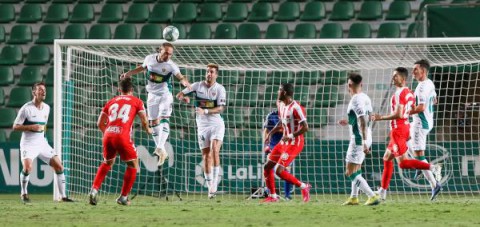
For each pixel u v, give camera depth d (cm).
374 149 5628
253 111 6112
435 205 4016
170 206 4028
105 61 5844
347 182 5638
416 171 5428
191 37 7525
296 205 4084
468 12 6312
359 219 3138
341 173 5638
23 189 4747
